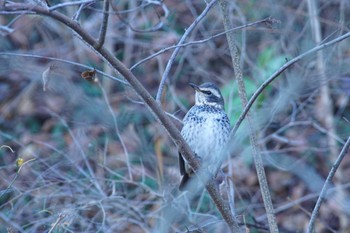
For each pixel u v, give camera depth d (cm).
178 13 1547
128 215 1220
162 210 1170
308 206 1429
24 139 1440
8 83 1612
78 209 1112
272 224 898
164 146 1422
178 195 1280
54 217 1123
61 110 1461
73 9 1497
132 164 1367
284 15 1396
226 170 1412
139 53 1569
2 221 1153
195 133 1103
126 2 1580
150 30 1058
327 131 1353
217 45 1527
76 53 1540
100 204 1123
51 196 1167
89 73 823
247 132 964
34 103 1566
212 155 1102
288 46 1395
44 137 1452
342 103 1470
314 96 1372
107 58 770
